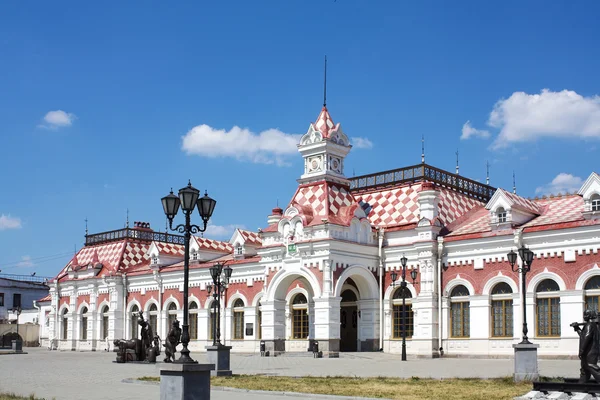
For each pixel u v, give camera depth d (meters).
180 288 67.44
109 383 29.70
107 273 75.69
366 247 52.47
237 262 62.06
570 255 43.81
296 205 52.81
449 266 49.84
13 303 105.56
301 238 51.75
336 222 50.69
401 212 54.50
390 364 39.91
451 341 48.84
